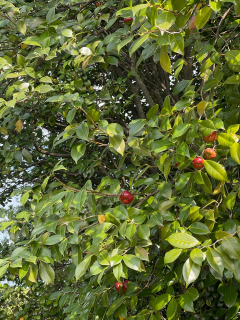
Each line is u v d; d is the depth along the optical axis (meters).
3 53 2.98
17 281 4.24
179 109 1.51
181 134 1.32
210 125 1.31
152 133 1.64
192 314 2.65
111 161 4.60
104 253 1.60
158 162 1.65
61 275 4.43
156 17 1.26
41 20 2.54
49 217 1.74
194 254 1.21
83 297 2.19
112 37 2.17
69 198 1.58
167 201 1.68
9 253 4.28
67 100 1.61
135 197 2.07
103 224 1.63
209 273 2.30
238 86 1.81
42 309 3.93
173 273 1.97
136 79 4.16
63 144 4.82
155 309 1.52
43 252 1.61
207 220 1.66
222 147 1.37
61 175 4.74
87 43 2.47
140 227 1.56
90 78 4.64
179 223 1.78
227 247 1.21
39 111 3.78
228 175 2.14
